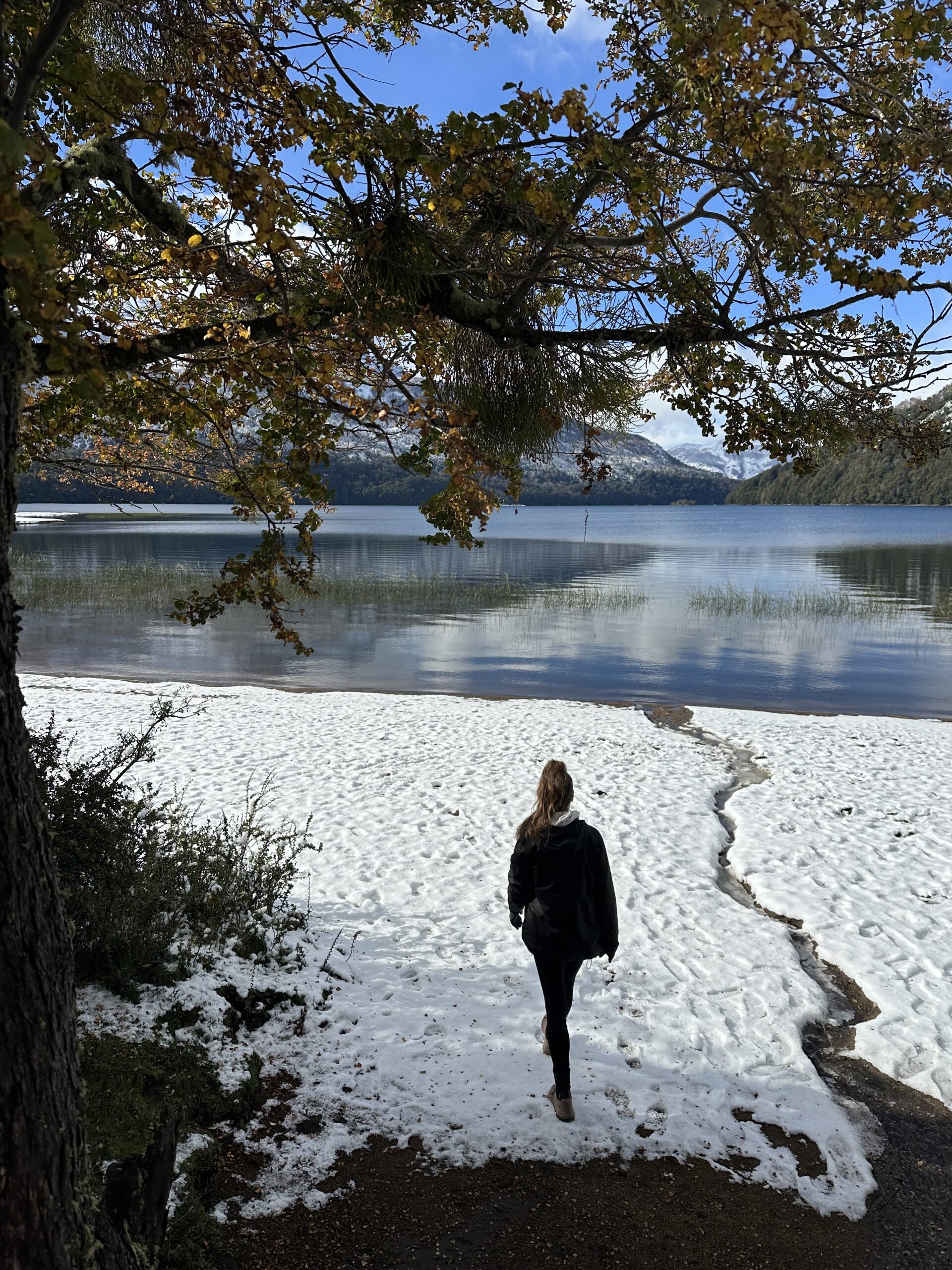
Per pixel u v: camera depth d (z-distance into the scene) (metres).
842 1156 3.98
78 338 1.80
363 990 5.18
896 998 5.36
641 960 5.70
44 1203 1.97
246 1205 3.44
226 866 5.74
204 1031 4.34
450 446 2.81
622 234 3.51
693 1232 3.46
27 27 2.57
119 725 11.99
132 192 2.96
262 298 3.14
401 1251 3.28
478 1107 4.14
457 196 2.86
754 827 8.40
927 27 2.43
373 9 3.50
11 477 1.93
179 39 3.10
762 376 3.36
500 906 6.49
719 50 2.22
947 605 28.38
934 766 10.74
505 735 12.05
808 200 3.02
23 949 1.94
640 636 22.20
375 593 30.06
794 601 29.17
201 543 57.56
